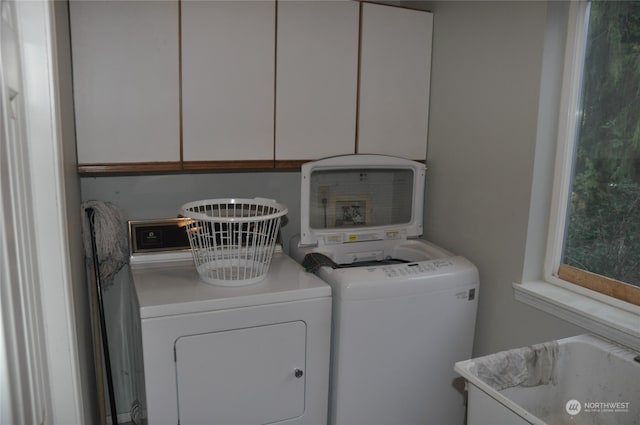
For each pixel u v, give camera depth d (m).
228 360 1.57
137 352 1.80
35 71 0.98
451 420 1.96
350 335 1.71
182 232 1.97
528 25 1.74
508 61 1.83
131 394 2.25
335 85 2.02
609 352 1.44
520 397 1.45
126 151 1.72
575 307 1.61
